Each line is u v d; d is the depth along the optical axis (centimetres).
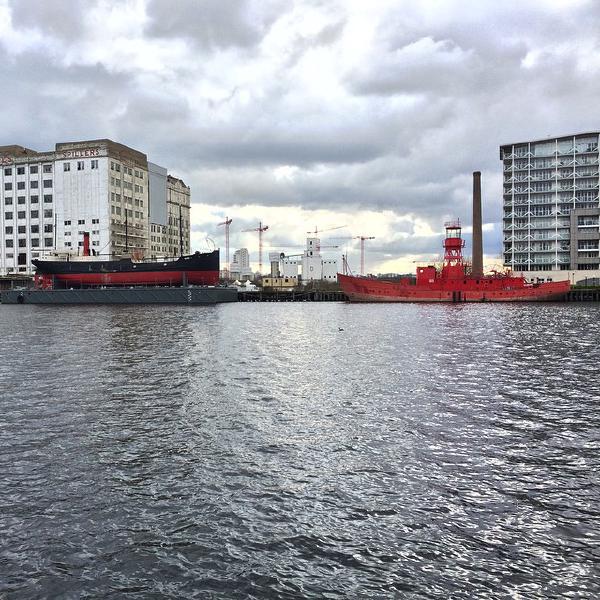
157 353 3039
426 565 827
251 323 5469
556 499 1055
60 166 13962
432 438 1432
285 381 2222
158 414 1680
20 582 788
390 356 2964
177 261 9888
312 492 1088
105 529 941
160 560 844
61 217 13988
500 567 821
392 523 959
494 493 1084
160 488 1109
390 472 1194
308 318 6322
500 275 10650
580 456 1296
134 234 14988
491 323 5262
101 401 1853
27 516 988
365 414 1680
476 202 11144
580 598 747
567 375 2336
